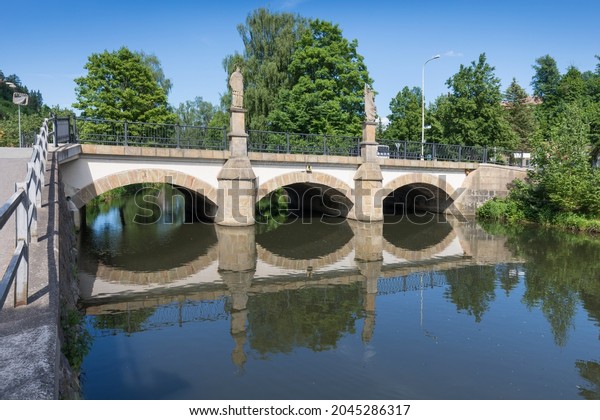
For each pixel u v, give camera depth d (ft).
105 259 43.11
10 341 11.51
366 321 26.73
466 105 92.32
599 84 128.47
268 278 36.78
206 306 29.19
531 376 19.83
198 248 48.91
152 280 35.65
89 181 50.65
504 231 65.26
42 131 34.32
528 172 76.59
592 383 19.24
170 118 100.63
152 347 22.35
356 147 73.67
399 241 56.18
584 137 69.87
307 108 91.04
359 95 96.78
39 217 22.84
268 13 107.04
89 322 25.98
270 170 63.41
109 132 92.27
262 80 101.24
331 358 21.24
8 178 29.81
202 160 57.88
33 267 16.71
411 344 23.21
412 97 131.95
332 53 93.45
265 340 23.44
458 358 21.58
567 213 69.21
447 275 38.52
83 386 18.12
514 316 27.99
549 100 135.44
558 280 37.01
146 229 62.28
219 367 20.11
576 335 24.89
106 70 94.43
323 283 35.45
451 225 71.46
